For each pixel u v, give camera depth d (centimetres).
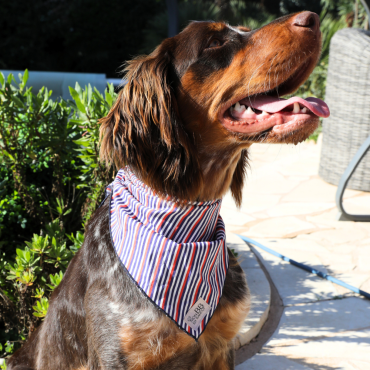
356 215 479
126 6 1512
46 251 273
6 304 284
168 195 195
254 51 192
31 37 1477
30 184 346
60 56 1564
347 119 549
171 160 195
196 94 198
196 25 205
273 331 304
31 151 311
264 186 595
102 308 196
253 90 192
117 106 208
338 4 1145
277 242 436
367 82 514
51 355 229
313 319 314
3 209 328
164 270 190
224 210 523
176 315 190
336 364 267
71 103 311
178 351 204
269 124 189
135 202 201
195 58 197
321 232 455
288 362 270
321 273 370
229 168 216
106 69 1557
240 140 198
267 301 323
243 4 1380
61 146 322
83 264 215
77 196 351
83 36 1503
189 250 192
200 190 200
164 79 198
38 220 340
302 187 585
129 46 1537
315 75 889
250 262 387
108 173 303
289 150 757
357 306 328
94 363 199
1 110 302
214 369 229
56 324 226
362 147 440
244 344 288
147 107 197
